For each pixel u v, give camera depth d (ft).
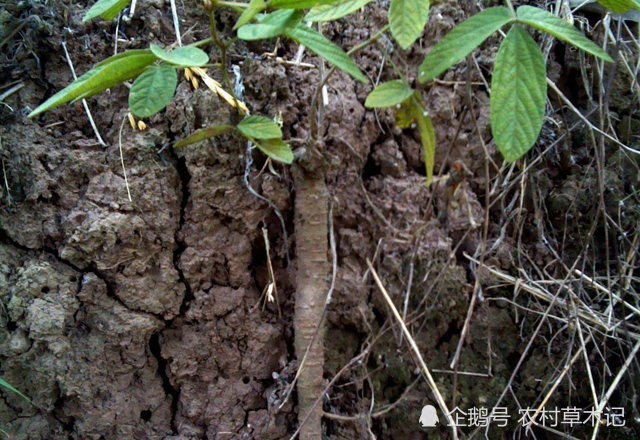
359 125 1.74
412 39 1.07
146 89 1.17
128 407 1.55
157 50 1.07
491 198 1.86
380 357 1.75
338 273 1.70
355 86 1.75
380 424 1.76
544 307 1.82
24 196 1.49
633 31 1.89
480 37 1.07
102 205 1.51
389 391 1.78
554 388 1.71
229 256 1.61
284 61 1.65
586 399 1.84
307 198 1.53
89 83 1.08
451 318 1.79
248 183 1.59
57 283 1.48
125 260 1.51
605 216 1.71
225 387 1.62
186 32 1.62
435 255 1.76
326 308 1.57
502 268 1.84
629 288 1.85
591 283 1.81
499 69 1.04
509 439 1.84
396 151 1.81
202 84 1.57
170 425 1.61
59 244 1.51
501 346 1.83
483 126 1.82
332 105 1.67
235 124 1.57
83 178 1.54
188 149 1.55
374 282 1.75
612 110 1.89
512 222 1.87
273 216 1.66
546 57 1.81
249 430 1.63
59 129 1.55
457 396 1.80
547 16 1.09
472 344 1.82
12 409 1.47
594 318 1.78
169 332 1.59
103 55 1.60
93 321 1.51
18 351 1.44
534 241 1.88
